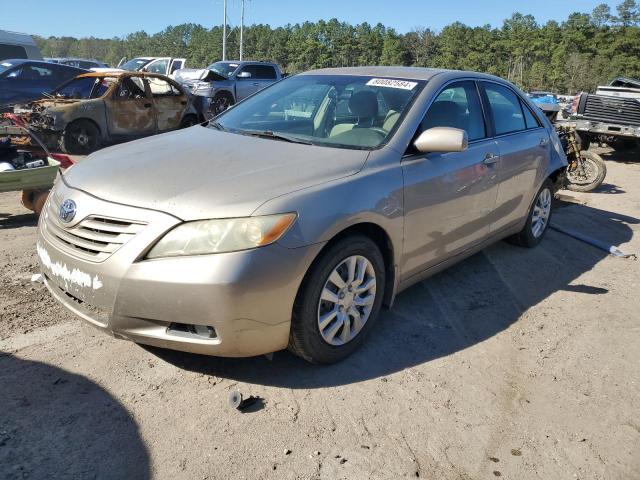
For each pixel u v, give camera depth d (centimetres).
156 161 321
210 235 262
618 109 1181
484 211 427
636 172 1116
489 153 422
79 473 232
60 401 275
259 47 11588
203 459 245
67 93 1145
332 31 11800
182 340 271
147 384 294
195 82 1659
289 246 271
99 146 1084
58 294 306
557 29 11200
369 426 273
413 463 251
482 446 265
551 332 383
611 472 254
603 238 622
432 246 374
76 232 286
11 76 1283
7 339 327
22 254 466
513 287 457
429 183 355
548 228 615
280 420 272
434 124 380
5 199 649
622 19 10675
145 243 264
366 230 326
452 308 409
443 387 309
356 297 321
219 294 258
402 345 351
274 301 272
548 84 9050
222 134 382
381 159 334
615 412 298
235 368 313
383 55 11438
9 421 259
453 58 11312
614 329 394
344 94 396
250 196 275
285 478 237
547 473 251
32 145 642
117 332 276
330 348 312
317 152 335
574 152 882
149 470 237
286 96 423
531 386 317
